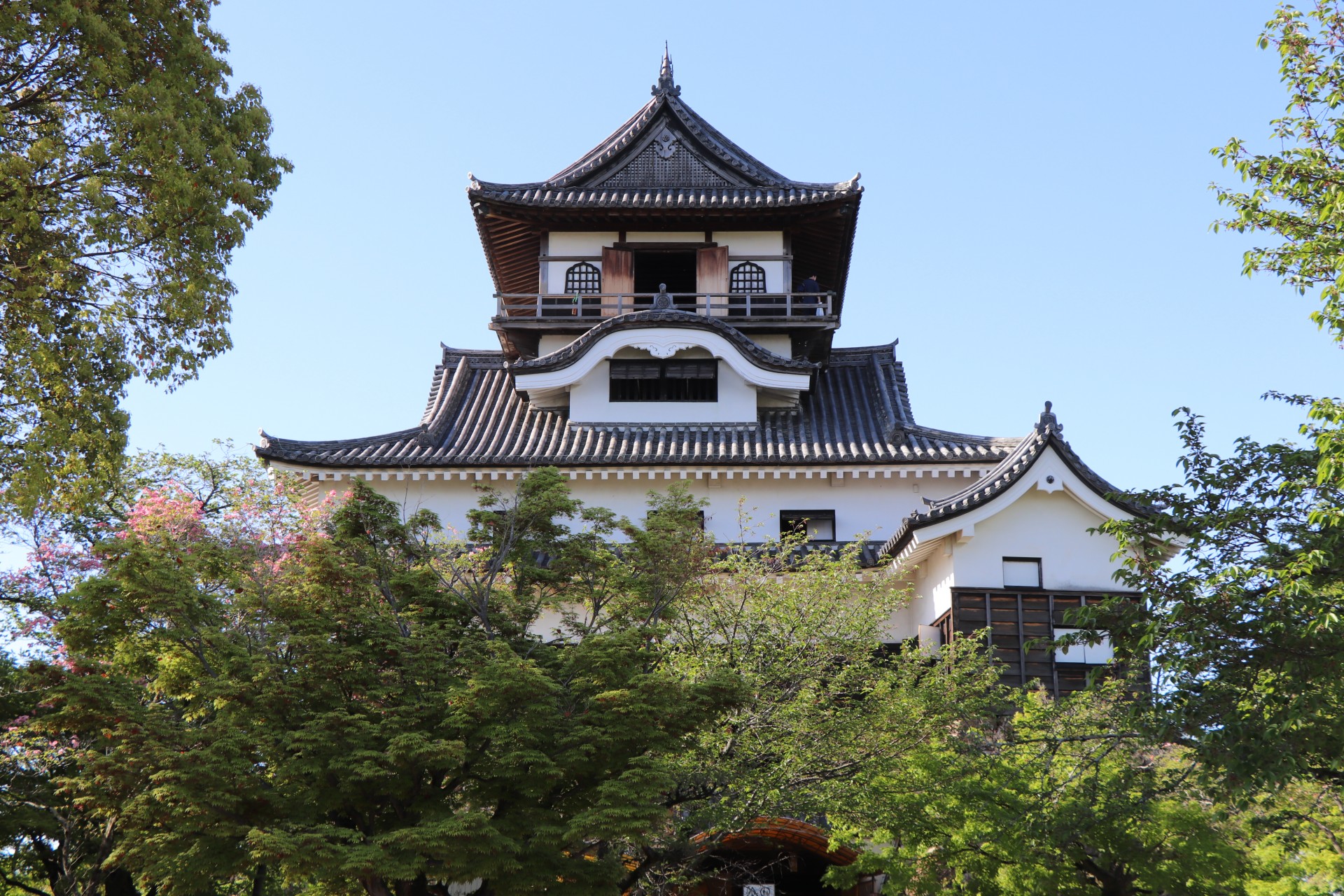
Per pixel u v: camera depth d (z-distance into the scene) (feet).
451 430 98.63
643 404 99.66
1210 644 42.39
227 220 58.59
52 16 53.16
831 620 60.70
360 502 47.47
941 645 76.07
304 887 62.18
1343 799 47.09
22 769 65.67
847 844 60.95
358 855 37.45
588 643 43.37
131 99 55.57
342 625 43.19
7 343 55.01
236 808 39.09
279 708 40.98
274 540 70.44
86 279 56.95
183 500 69.92
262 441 89.20
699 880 55.21
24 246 54.60
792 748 53.67
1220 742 40.96
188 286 57.00
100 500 59.00
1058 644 46.52
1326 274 45.21
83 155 53.67
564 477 50.06
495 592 47.96
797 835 66.90
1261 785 41.57
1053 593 76.23
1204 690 43.24
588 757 41.63
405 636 44.86
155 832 40.01
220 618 45.91
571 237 109.40
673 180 111.45
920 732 55.31
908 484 92.17
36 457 54.44
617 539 90.17
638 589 48.42
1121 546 47.57
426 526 52.03
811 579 62.44
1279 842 51.55
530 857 40.75
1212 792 44.70
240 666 41.39
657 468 90.07
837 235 110.63
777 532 91.25
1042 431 77.51
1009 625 75.61
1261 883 50.42
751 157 114.42
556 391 100.42
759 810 52.34
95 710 39.04
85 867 73.36
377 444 93.56
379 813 42.73
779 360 97.50
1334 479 39.52
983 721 61.05
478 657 42.39
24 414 56.34
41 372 55.67
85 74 55.21
